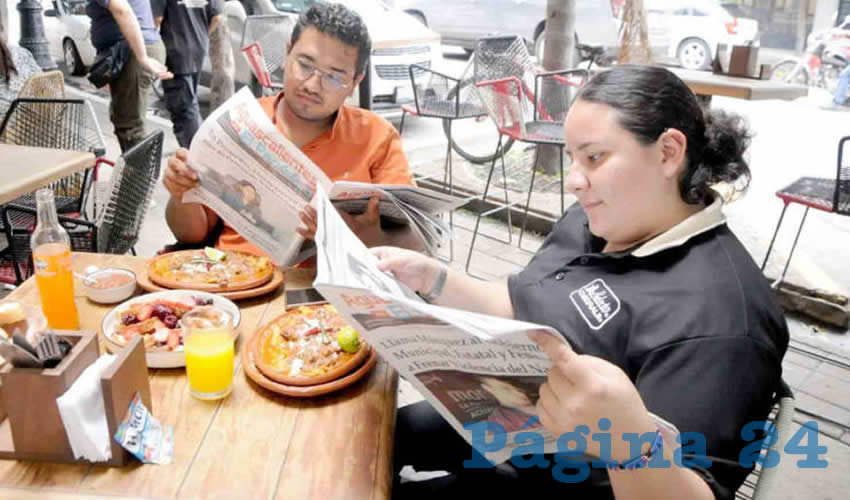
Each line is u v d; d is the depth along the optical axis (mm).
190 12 4703
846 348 3121
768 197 4945
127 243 2527
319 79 1812
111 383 979
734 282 1085
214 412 1155
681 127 1105
